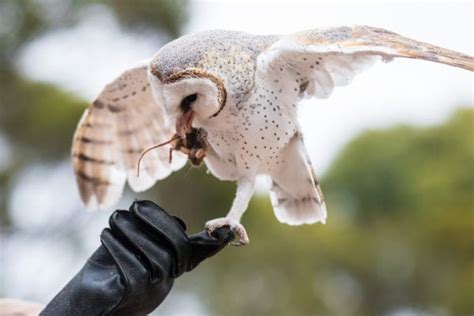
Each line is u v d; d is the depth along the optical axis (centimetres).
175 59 438
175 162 557
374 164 3544
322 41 453
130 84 532
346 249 2653
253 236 2000
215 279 1927
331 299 2431
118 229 425
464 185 3416
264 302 2020
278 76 466
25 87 1470
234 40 457
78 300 419
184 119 450
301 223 508
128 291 412
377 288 2845
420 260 2978
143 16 1384
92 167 577
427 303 2938
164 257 421
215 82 441
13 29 1389
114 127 561
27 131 1485
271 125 464
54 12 1388
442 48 447
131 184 569
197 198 1513
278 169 489
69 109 1483
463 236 2984
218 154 482
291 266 2122
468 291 2886
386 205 3419
